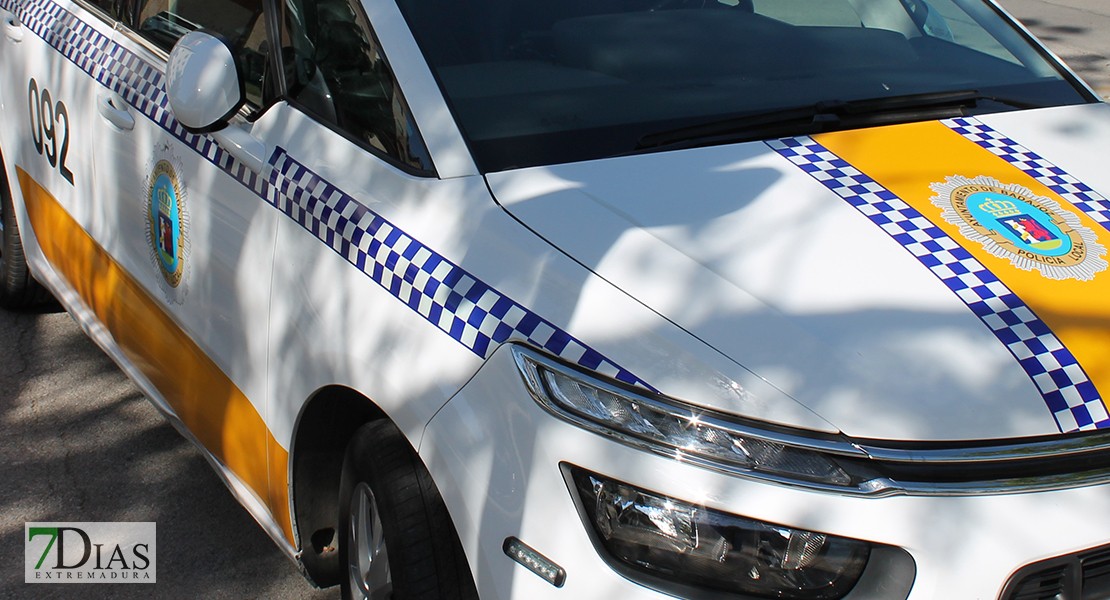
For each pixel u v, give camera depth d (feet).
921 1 11.06
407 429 7.48
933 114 9.25
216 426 10.26
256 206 9.25
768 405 6.40
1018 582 6.24
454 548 7.79
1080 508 6.36
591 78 9.12
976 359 6.64
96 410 13.73
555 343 6.88
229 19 10.61
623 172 8.09
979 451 6.31
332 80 9.20
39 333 15.67
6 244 15.48
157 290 11.02
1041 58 10.74
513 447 6.82
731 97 9.16
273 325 8.98
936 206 7.84
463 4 9.34
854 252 7.34
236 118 9.83
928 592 6.17
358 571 8.84
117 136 11.53
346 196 8.43
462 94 8.68
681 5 10.16
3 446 12.93
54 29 13.34
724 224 7.53
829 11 10.59
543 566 6.61
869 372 6.52
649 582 6.38
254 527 11.55
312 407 8.71
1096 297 7.17
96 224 12.28
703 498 6.31
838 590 6.25
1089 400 6.57
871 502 6.22
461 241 7.63
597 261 7.19
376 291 7.93
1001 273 7.26
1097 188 8.39
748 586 6.30
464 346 7.25
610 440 6.52
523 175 8.02
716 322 6.78
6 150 14.69
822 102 9.11
